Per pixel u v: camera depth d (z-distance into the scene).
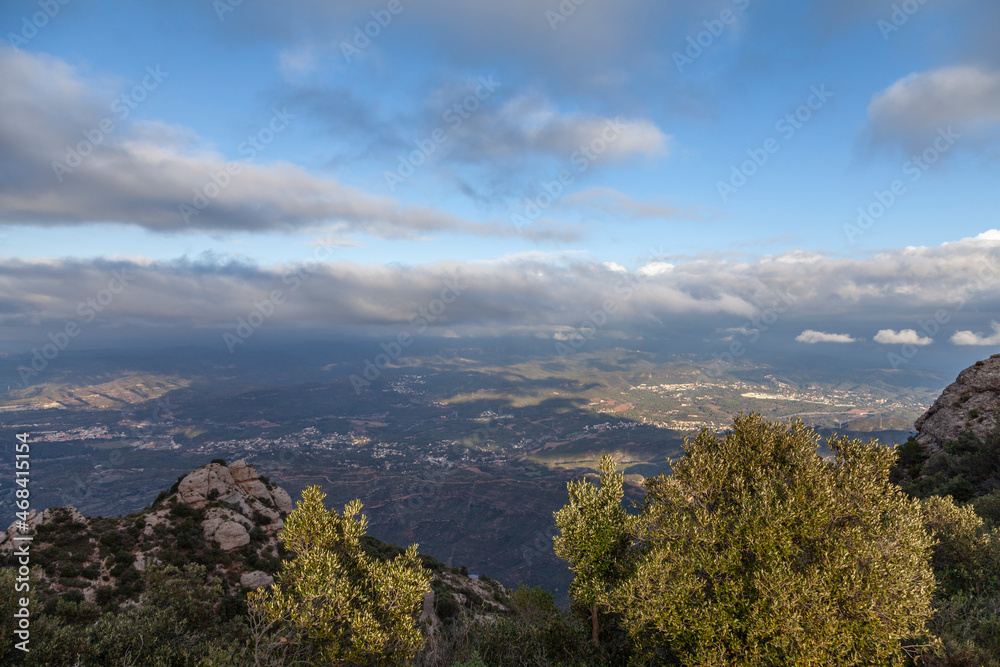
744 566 9.73
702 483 10.80
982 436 30.88
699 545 10.37
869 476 10.20
